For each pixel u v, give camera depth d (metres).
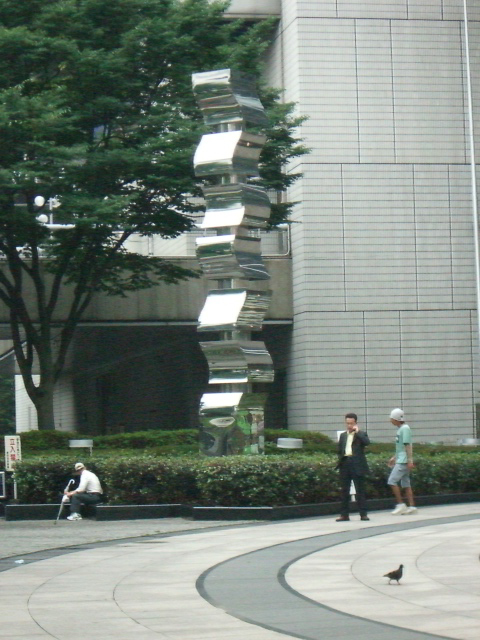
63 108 30.47
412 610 11.70
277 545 18.64
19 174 29.58
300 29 40.28
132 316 40.50
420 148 40.72
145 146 31.30
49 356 35.03
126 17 32.72
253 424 27.53
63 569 16.06
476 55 41.28
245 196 27.95
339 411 39.59
